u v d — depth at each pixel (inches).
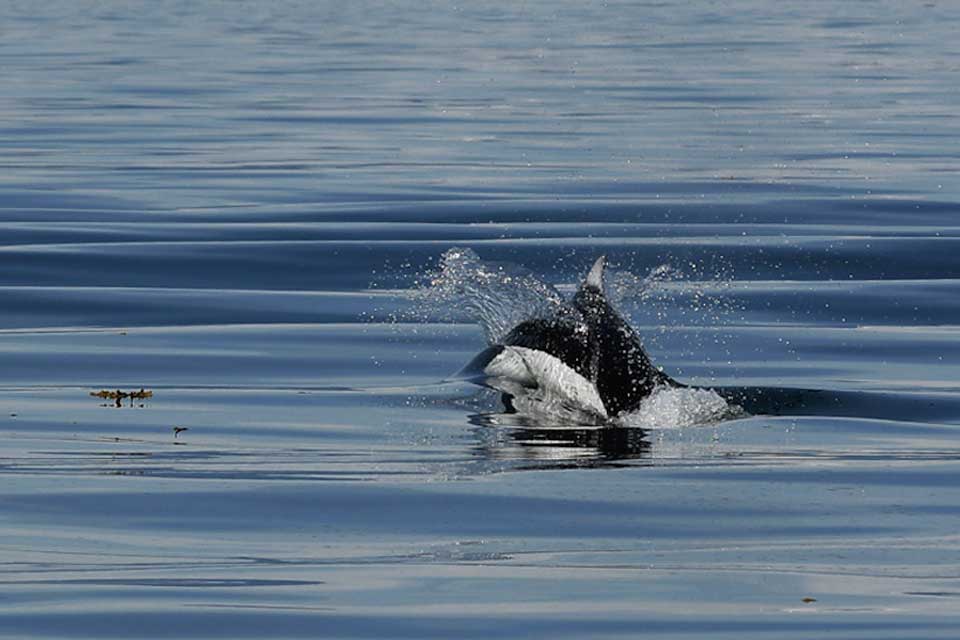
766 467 1611.7
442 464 1619.1
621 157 4330.7
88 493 1491.1
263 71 6220.5
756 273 2878.9
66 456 1641.2
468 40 7642.7
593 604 1187.9
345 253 3009.4
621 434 1765.5
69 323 2420.0
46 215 3371.1
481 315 2364.7
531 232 3267.7
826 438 1753.2
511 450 1683.1
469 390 1990.7
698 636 1126.4
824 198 3681.1
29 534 1359.5
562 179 3959.2
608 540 1354.6
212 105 5231.3
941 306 2593.5
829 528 1391.5
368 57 6796.3
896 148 4441.4
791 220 3410.4
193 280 2763.3
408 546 1333.7
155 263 2891.2
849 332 2401.6
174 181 3846.0
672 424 1823.3
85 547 1325.0
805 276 2849.4
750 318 2507.4
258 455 1654.8
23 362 2146.9
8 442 1705.2
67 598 1191.6
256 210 3467.0
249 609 1171.9
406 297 2628.0
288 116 4995.1
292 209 3481.8
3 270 2807.6
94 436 1737.2
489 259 2989.7
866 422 1835.6
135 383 2031.3
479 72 6309.1
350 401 1927.9
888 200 3641.7
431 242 3132.4
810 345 2308.1
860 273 2869.1
